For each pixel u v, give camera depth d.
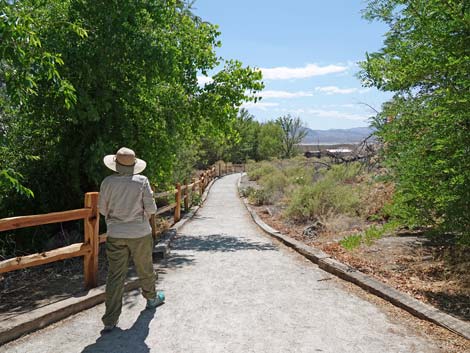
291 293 5.73
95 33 8.25
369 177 13.15
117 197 4.54
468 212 5.08
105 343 4.12
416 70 5.22
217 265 7.47
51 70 5.04
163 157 10.00
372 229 7.82
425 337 4.23
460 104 4.71
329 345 4.05
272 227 11.80
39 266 7.08
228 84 10.85
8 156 8.25
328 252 8.00
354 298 5.49
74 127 8.84
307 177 19.70
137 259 4.78
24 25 4.64
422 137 5.44
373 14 5.84
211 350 3.95
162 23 9.18
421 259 7.02
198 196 18.39
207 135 11.89
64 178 8.83
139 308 5.13
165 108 9.95
